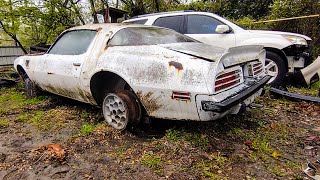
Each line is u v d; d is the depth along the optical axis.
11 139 3.27
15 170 2.54
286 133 3.41
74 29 4.05
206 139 3.03
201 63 2.62
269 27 9.06
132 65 3.02
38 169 2.55
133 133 3.34
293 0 8.70
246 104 3.25
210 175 2.40
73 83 3.72
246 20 10.06
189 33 5.88
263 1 12.34
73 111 4.27
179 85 2.65
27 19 8.62
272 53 5.39
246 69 3.22
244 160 2.68
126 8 11.79
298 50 5.53
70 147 2.97
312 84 6.13
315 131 3.52
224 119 3.67
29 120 3.92
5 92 5.94
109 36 3.49
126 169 2.52
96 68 3.35
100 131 3.35
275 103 4.75
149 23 6.21
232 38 5.54
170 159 2.66
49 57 4.20
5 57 11.01
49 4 8.71
